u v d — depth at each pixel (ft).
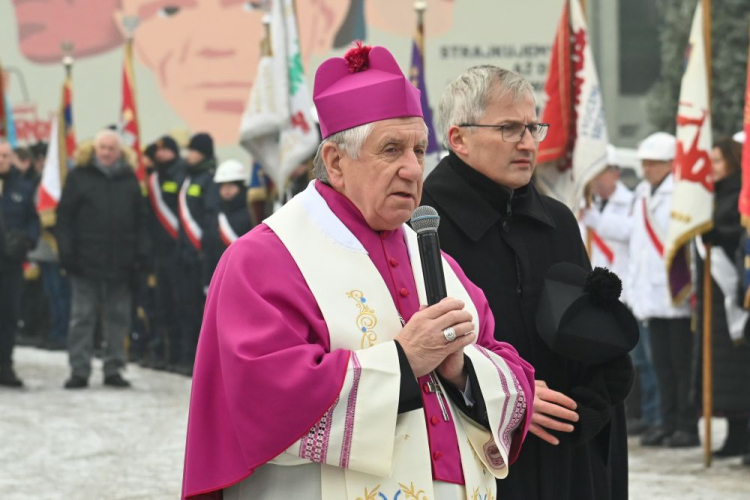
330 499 19.44
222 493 20.63
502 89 25.77
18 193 88.17
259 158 66.28
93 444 58.29
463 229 25.84
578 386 25.58
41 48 119.65
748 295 49.75
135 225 75.92
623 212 62.23
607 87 163.63
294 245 20.36
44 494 47.73
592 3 162.71
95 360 93.76
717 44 144.05
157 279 83.66
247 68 121.29
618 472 27.53
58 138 90.43
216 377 20.21
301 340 19.53
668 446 57.57
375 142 20.06
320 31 119.75
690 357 57.41
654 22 168.14
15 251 75.92
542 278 26.21
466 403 20.81
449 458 20.29
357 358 19.31
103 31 120.26
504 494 24.75
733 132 143.43
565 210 27.61
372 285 20.44
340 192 20.97
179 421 64.80
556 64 50.70
